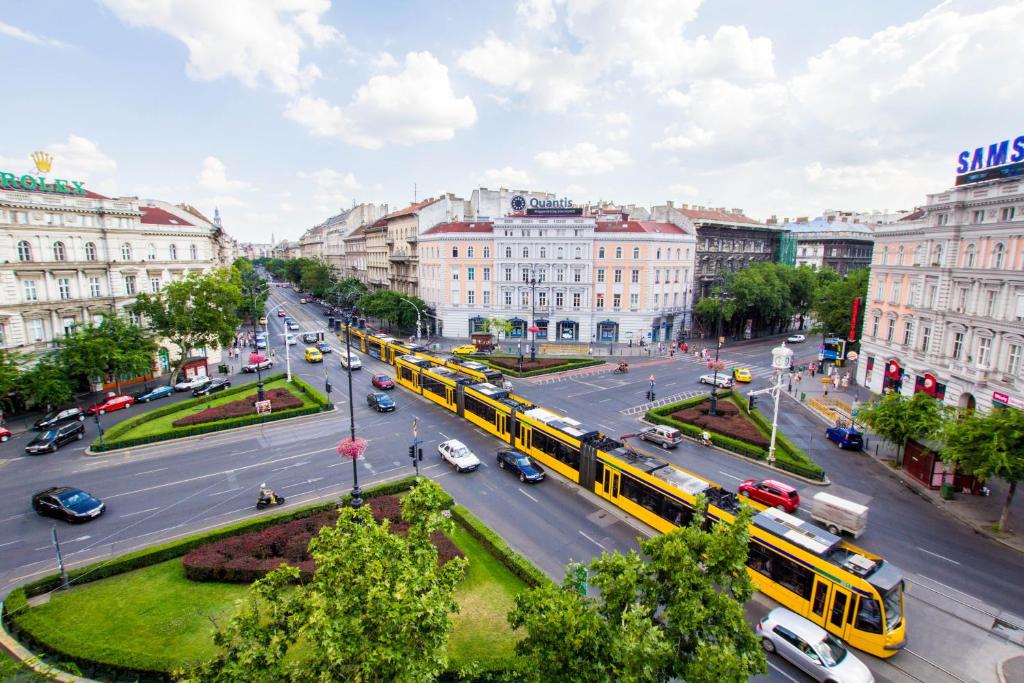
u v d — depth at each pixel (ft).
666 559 40.01
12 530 84.38
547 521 86.94
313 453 117.50
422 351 223.92
